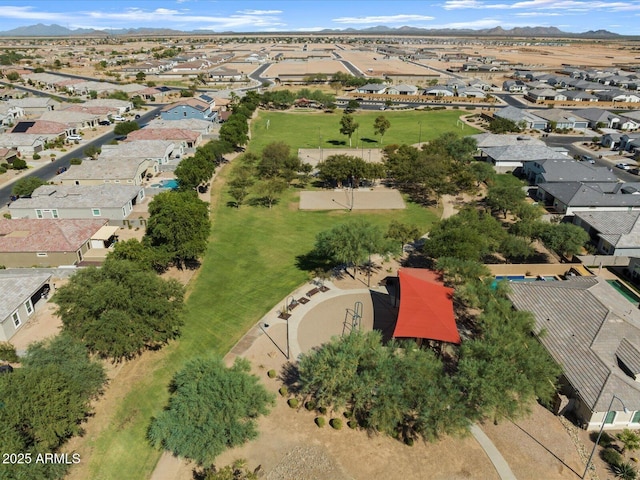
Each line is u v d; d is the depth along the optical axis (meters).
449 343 45.94
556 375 37.38
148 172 100.25
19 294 50.53
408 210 85.31
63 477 32.81
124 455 35.03
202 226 62.47
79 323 41.19
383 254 59.06
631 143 122.00
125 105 170.00
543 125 150.62
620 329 42.09
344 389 35.66
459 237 57.88
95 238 65.56
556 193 83.19
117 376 42.84
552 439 36.16
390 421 34.34
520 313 43.75
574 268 60.41
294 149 126.75
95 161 93.75
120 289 42.44
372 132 147.75
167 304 43.97
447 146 109.12
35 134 124.50
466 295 49.66
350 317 52.06
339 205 87.50
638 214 69.00
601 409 35.50
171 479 33.16
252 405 34.94
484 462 34.16
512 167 107.44
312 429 37.09
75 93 199.88
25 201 75.88
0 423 29.16
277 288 58.44
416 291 49.16
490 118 160.50
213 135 134.12
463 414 33.53
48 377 32.84
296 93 195.00
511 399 34.19
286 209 85.44
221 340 48.28
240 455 34.72
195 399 33.69
